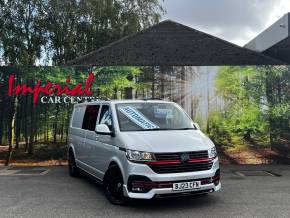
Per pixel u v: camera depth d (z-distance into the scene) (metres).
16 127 12.84
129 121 7.65
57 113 12.81
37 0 22.33
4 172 11.42
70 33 23.22
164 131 7.47
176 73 12.94
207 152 6.91
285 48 16.39
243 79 12.95
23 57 22.33
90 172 8.79
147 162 6.55
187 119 8.31
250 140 12.90
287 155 12.83
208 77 12.95
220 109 12.91
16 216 6.59
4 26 22.16
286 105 12.88
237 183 9.60
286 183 9.62
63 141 12.83
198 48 16.16
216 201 7.62
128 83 12.88
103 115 8.36
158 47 16.22
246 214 6.68
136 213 6.73
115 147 7.25
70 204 7.40
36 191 8.64
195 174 6.65
